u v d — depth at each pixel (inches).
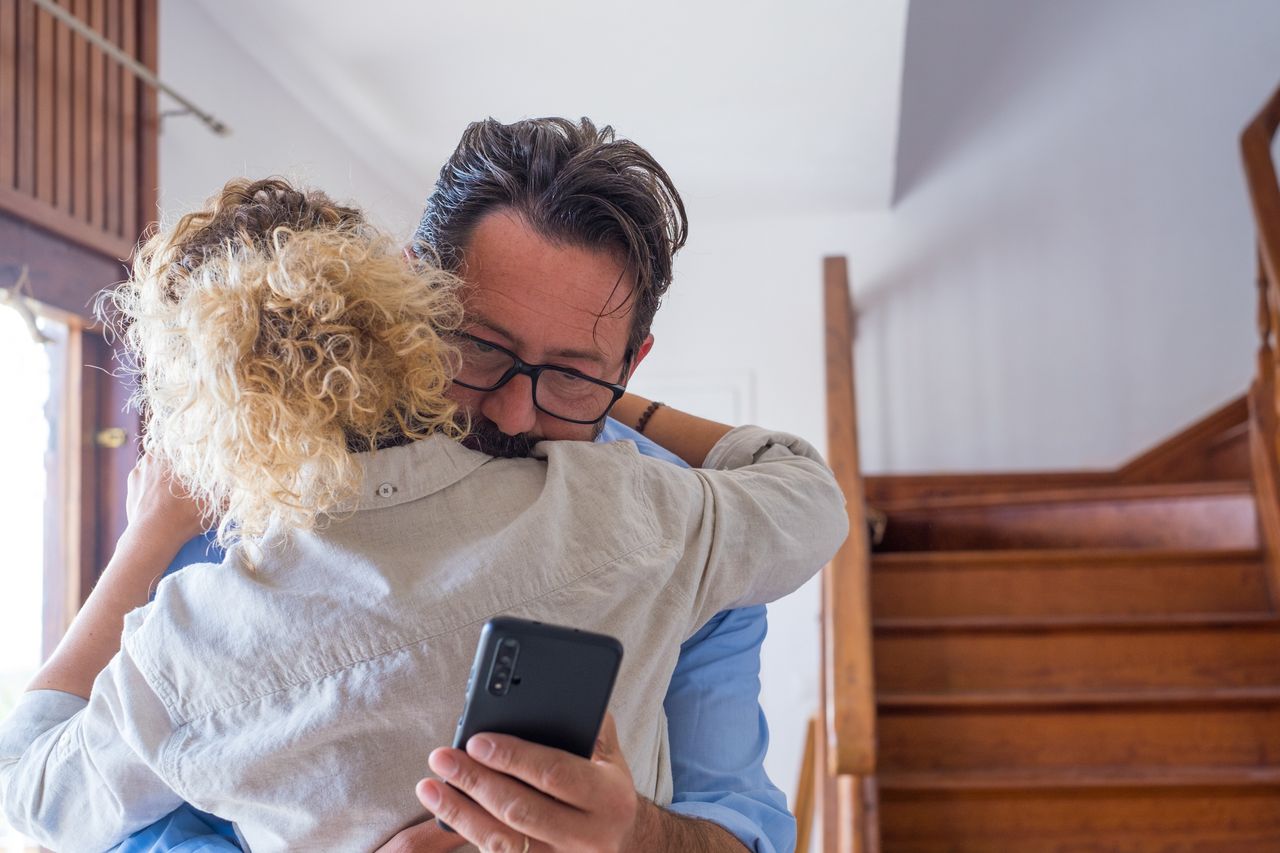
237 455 28.4
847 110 146.6
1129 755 118.0
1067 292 188.5
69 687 35.9
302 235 30.0
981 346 189.9
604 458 34.9
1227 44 185.3
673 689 41.6
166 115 112.3
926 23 196.7
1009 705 119.0
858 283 193.3
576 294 35.7
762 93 141.6
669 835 32.1
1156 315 184.7
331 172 152.3
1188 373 182.2
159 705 30.4
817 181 175.8
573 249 35.8
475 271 35.9
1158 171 186.5
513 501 32.4
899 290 192.7
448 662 29.9
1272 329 135.9
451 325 34.4
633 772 33.9
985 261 191.3
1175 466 179.0
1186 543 146.4
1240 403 175.8
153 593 37.7
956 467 188.5
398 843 29.5
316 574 30.2
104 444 100.5
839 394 122.7
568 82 137.8
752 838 37.5
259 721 29.7
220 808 31.2
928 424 189.8
